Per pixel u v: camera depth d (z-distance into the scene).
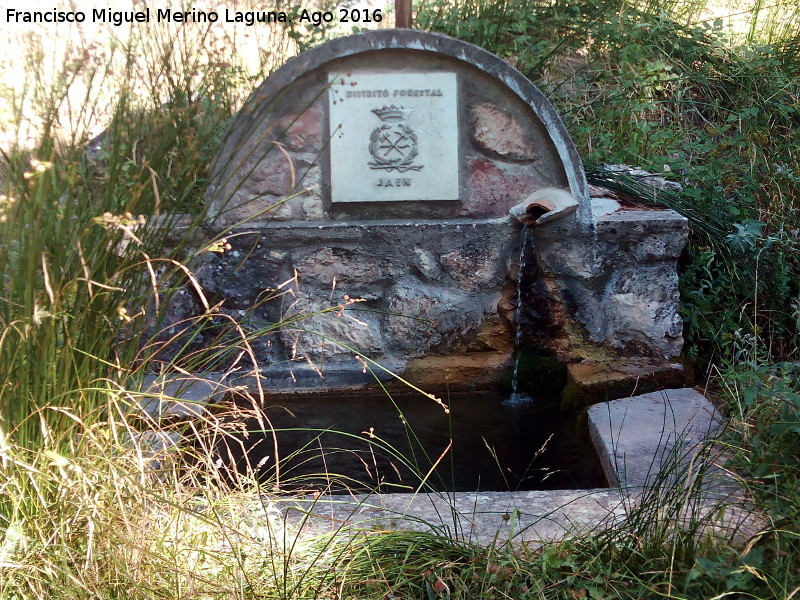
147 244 2.61
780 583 1.83
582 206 3.60
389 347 3.71
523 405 3.51
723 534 2.06
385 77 3.58
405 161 3.65
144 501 1.98
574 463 2.93
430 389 3.68
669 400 3.19
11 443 1.98
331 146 3.64
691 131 4.91
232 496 2.14
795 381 2.83
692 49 5.26
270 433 3.19
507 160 3.66
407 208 3.71
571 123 5.00
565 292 3.66
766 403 2.69
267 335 3.68
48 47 3.44
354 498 2.42
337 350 3.71
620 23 5.22
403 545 2.05
